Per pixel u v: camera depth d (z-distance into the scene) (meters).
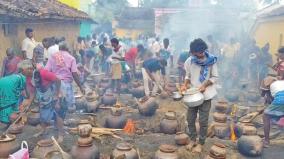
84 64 15.95
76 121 8.04
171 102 10.38
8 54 8.52
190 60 6.24
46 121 6.75
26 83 7.05
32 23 13.22
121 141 7.07
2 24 10.64
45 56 10.27
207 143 6.86
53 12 13.48
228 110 9.34
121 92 11.88
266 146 6.91
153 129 8.28
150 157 6.36
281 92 6.65
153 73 10.55
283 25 16.62
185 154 6.28
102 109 9.59
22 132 7.16
